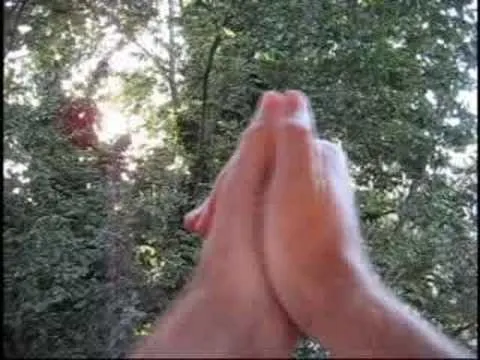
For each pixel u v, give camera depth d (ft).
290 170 1.69
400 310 1.63
